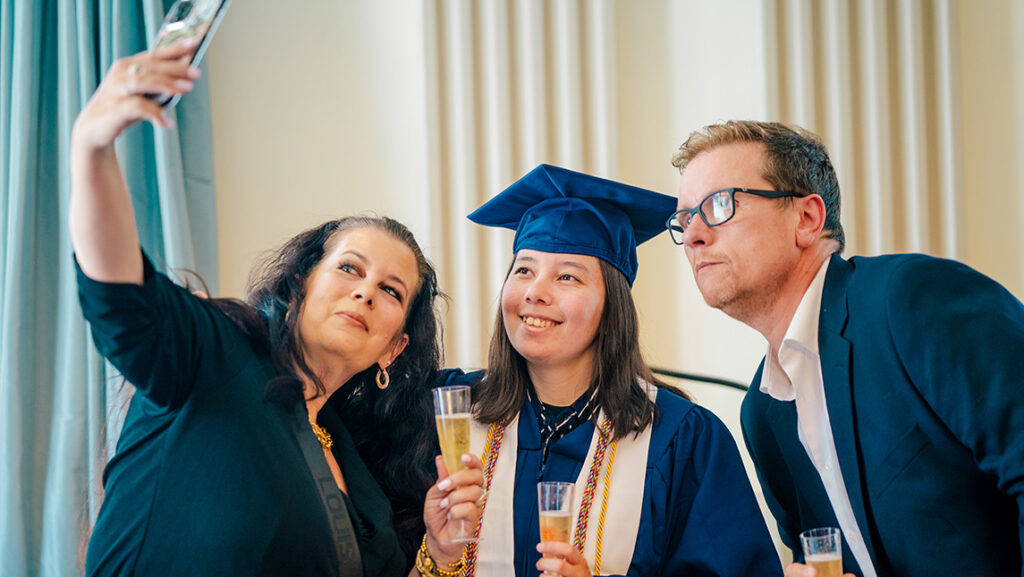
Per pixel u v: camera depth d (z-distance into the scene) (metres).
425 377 2.46
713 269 2.24
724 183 2.24
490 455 2.46
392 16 4.11
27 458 3.55
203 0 1.63
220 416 1.95
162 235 3.71
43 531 3.52
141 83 1.58
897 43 4.29
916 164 4.23
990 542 2.00
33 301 3.62
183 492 1.90
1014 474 1.84
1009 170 4.32
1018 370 1.88
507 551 2.35
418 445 2.43
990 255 4.32
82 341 3.57
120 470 1.98
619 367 2.47
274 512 1.90
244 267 3.97
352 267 2.25
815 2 4.23
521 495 2.41
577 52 4.12
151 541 1.88
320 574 1.96
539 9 4.10
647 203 2.54
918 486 2.03
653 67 4.29
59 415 3.55
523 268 2.49
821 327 2.19
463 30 4.04
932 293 2.02
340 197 4.07
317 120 4.09
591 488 2.38
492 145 4.05
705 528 2.33
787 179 2.23
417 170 4.04
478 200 4.07
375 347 2.24
